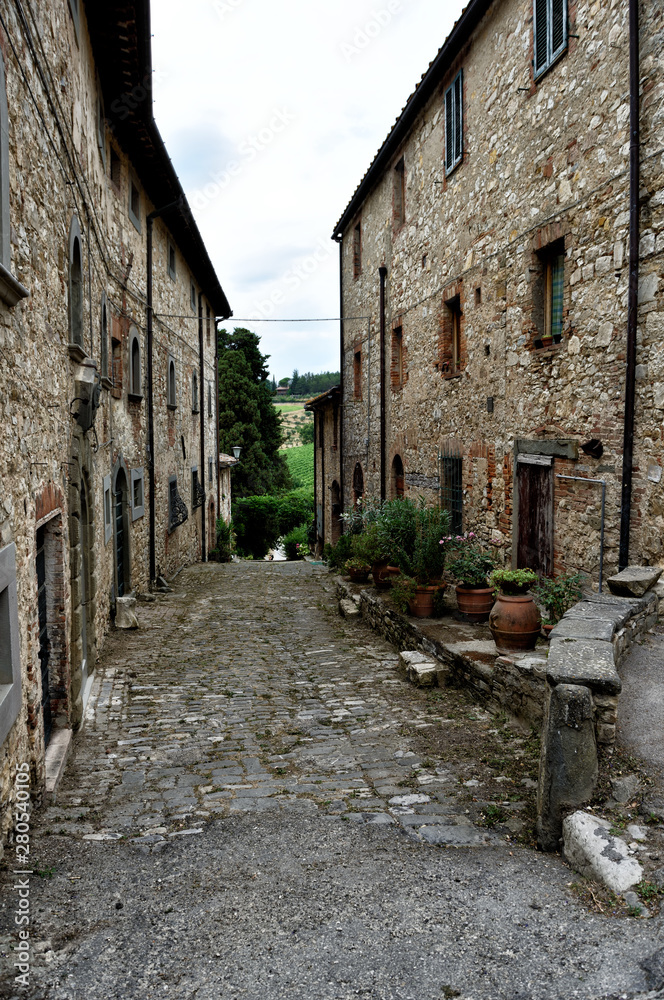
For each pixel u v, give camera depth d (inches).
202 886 120.5
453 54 396.2
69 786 175.9
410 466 505.0
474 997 89.4
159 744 208.8
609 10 250.1
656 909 102.7
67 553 214.5
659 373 229.5
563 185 284.0
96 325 309.0
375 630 380.2
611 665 145.4
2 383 133.6
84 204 263.1
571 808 129.0
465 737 202.2
